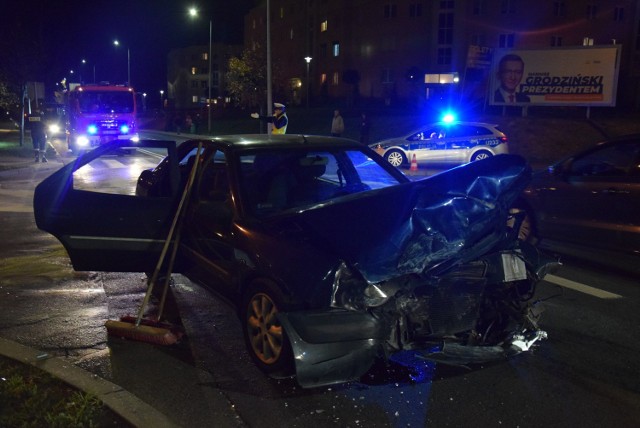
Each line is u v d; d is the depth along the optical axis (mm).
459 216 3832
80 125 25953
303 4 60625
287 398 3984
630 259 7934
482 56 32688
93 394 3717
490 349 4242
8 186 15320
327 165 5711
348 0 52625
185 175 5684
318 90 58250
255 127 46188
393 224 3820
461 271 4191
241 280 4500
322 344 3676
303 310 3834
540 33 45156
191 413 3783
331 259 3838
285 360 4055
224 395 4020
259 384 4184
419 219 3758
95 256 5438
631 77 40344
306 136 5816
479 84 42031
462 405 3896
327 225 4094
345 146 5734
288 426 3635
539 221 8172
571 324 5406
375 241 3783
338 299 3771
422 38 47906
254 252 4301
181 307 5832
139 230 5340
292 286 3939
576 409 3855
